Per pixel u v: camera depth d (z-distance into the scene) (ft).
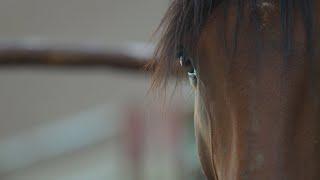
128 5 82.33
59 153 77.56
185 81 14.47
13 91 85.10
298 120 12.60
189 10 13.76
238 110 12.81
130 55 26.02
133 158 56.85
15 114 84.64
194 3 13.66
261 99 12.69
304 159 12.44
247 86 12.86
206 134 13.98
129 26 82.12
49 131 80.48
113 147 75.05
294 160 12.42
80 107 82.69
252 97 12.75
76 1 84.28
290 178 12.32
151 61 14.75
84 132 78.64
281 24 12.94
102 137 77.25
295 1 13.03
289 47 12.80
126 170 60.13
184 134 52.90
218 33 13.39
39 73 81.97
